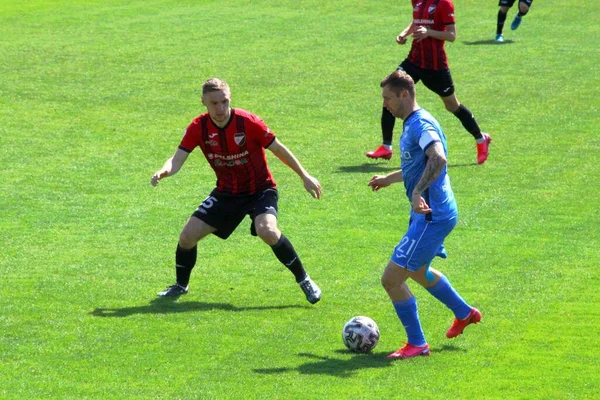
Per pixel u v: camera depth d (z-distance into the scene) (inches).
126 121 2012.8
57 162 1713.8
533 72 2514.8
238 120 1046.4
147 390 844.6
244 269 1202.0
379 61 2628.0
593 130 1943.9
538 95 2263.8
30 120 2000.5
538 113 2095.2
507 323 1012.5
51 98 2191.2
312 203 1488.7
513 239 1306.6
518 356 924.0
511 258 1229.1
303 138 1902.1
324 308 1066.1
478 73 2506.2
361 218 1412.4
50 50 2711.6
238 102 2180.1
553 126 1983.3
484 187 1567.4
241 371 887.7
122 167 1689.2
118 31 3009.4
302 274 1071.6
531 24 3233.3
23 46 2758.4
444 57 1691.7
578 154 1765.5
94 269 1192.8
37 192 1537.9
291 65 2573.8
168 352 935.7
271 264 1221.7
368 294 1109.1
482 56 2728.8
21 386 852.0
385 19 3267.7
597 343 955.3
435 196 904.3
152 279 1160.8
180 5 3486.7
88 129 1945.1
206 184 1596.9
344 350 945.5
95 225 1376.7
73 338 970.7
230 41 2886.3
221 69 2516.0
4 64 2519.7
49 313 1042.1
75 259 1230.3
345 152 1808.6
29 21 3144.7
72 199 1504.7
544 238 1311.5
